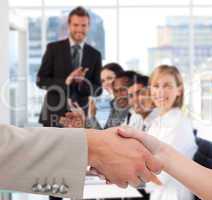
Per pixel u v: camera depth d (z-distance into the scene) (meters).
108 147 0.45
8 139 0.41
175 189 1.35
